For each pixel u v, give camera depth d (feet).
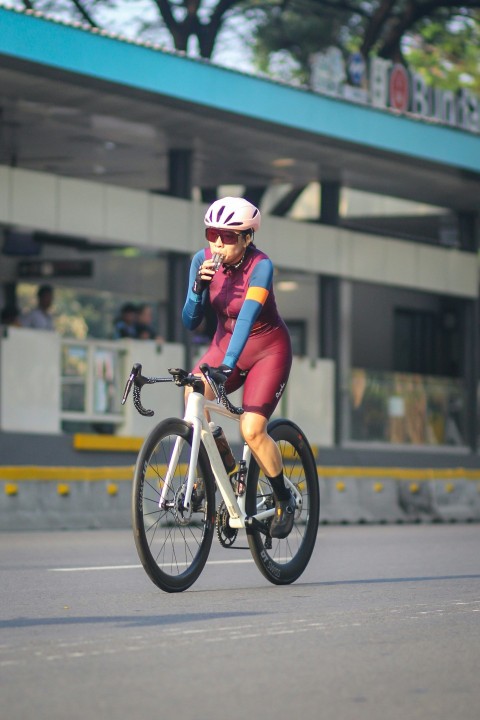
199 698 37.45
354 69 180.55
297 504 65.62
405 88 188.03
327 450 185.06
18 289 201.46
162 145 181.47
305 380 192.03
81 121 169.27
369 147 183.42
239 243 60.44
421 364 246.68
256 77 167.32
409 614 55.11
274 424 65.21
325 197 203.51
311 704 36.99
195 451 60.95
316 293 223.10
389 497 152.87
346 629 50.37
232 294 61.31
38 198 162.71
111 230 170.71
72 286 202.18
